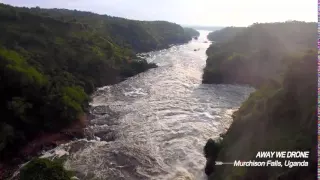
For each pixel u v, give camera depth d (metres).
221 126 35.56
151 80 65.50
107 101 48.66
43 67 49.94
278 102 21.16
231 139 25.81
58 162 25.17
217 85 60.97
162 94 52.34
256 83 60.34
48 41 63.84
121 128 35.62
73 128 35.41
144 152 28.86
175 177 24.06
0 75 35.50
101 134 34.19
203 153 28.03
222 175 21.73
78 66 60.06
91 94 53.53
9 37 60.91
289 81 21.17
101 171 25.47
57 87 40.59
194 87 58.66
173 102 46.75
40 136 33.09
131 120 38.44
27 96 35.62
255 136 22.19
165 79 65.94
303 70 20.56
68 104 37.12
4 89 35.38
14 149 29.73
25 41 60.34
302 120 18.42
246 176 18.88
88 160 27.61
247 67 63.50
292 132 18.50
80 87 48.47
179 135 32.78
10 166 27.30
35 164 21.58
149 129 34.94
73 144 31.62
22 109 32.97
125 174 24.91
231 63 64.69
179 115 40.06
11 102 32.91
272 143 19.25
